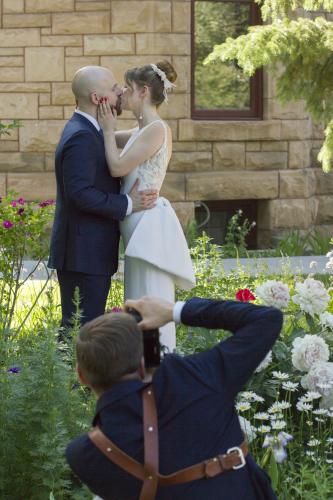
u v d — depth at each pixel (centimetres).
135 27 1076
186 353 497
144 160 500
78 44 1079
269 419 459
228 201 1164
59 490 378
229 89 1159
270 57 782
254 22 1160
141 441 249
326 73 836
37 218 621
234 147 1130
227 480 252
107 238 514
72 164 496
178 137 1105
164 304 269
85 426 389
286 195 1155
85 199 493
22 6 1074
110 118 505
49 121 1089
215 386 255
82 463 253
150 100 504
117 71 1082
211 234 1170
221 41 1152
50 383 394
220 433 254
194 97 1148
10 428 392
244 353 255
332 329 498
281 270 872
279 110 1145
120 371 253
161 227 501
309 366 440
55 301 730
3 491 392
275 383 464
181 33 1088
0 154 1091
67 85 1084
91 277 511
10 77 1084
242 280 725
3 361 427
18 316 641
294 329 502
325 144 855
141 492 247
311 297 479
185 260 508
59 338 511
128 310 274
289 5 808
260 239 1173
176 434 250
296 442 440
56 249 518
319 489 371
